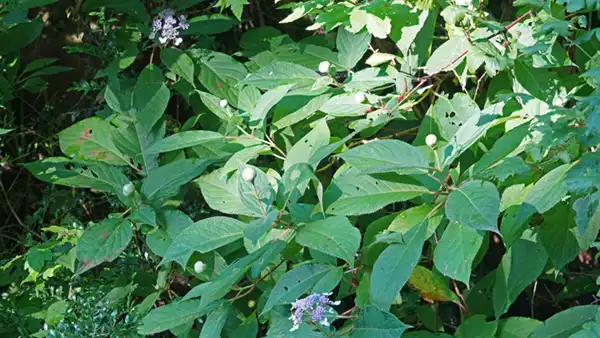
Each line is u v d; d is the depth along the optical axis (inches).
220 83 57.4
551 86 47.1
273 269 47.4
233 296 50.4
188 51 58.6
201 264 46.7
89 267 46.9
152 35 58.7
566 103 48.6
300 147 46.8
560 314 42.8
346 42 52.2
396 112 48.7
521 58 46.9
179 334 48.1
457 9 45.4
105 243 47.8
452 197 37.3
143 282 56.6
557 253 43.7
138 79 56.9
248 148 48.6
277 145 52.7
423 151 41.9
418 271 45.4
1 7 59.4
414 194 40.6
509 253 45.8
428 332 46.1
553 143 40.3
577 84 48.0
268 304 40.9
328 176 60.1
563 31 40.8
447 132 47.4
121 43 60.4
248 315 50.6
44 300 55.9
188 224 49.0
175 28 57.9
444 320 58.7
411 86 50.4
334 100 49.5
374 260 44.0
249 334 46.4
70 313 53.0
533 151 41.2
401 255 38.3
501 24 47.6
